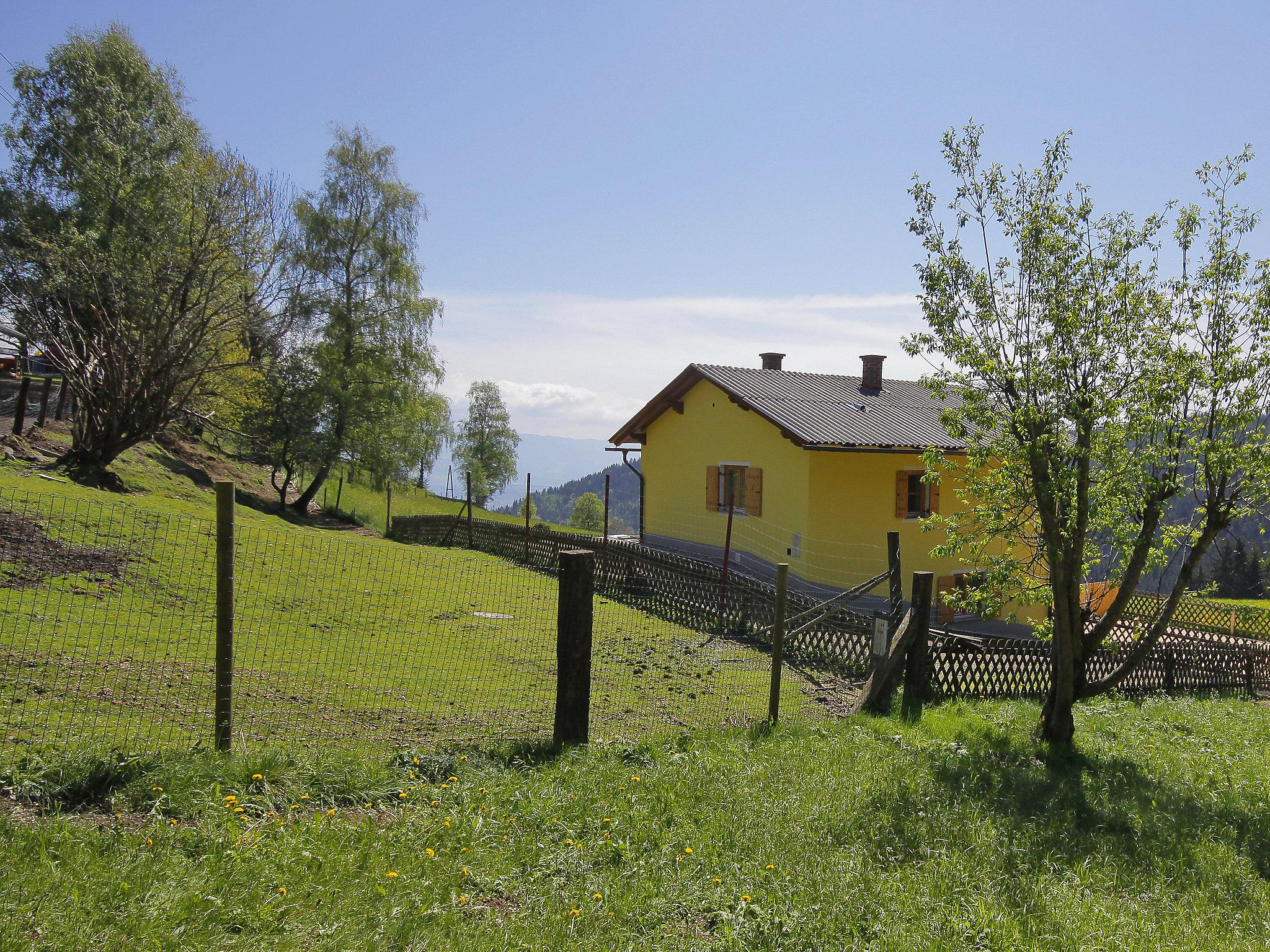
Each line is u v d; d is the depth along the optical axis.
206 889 3.28
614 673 8.83
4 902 2.95
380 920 3.29
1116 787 6.59
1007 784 6.16
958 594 9.02
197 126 29.06
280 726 5.53
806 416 17.77
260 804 4.13
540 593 13.08
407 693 6.84
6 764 4.05
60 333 19.31
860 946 3.61
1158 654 13.27
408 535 25.03
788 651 10.90
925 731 7.68
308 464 28.20
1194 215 7.27
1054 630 8.12
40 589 7.71
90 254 19.84
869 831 4.83
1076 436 7.55
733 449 20.03
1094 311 7.27
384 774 4.66
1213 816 6.08
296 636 8.22
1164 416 7.30
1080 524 7.54
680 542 22.00
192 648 7.10
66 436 19.05
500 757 5.35
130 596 8.27
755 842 4.49
